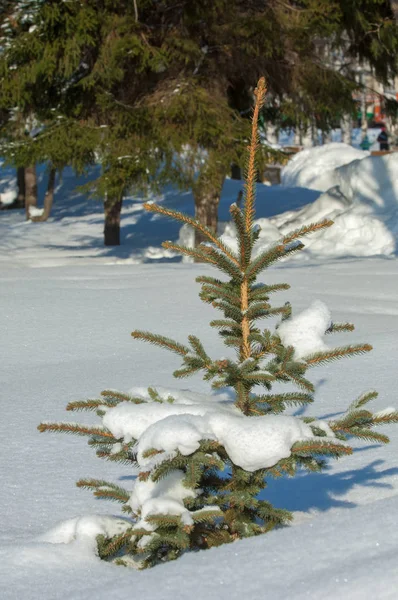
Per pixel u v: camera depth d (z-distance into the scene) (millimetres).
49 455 5547
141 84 23062
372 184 24672
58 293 12727
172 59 22531
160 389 4031
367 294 12734
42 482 4969
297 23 22531
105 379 7973
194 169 21672
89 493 4758
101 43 22500
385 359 8359
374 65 26016
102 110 21953
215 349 9203
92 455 5523
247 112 23969
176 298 12234
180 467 3701
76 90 23125
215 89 22484
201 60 21922
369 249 22281
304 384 3838
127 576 3180
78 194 40969
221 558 3125
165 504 3562
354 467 4953
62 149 21938
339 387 7301
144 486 3684
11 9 22344
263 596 2723
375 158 25031
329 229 23359
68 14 21328
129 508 3863
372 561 2844
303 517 4156
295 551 3084
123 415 3703
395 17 23828
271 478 4855
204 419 3559
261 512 3775
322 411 6480
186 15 21859
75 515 4414
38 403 7078
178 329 10320
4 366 8766
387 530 3164
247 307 4035
